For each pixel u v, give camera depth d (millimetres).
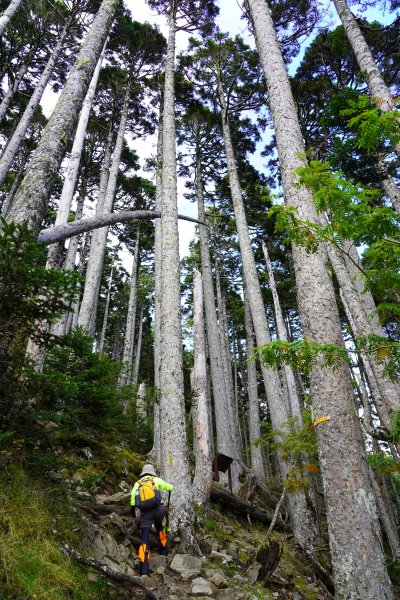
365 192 3057
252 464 14688
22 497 3051
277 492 13797
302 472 7809
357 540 3375
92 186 20844
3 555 2455
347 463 3666
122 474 6555
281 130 5785
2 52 16125
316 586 6109
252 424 17609
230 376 22406
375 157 7297
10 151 12977
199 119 20953
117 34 18031
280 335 15945
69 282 3285
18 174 17953
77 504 4336
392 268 3160
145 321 36156
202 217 19219
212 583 4215
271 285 17484
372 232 3076
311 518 8109
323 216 8586
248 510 8891
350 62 13281
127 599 3203
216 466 9758
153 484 4789
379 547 3371
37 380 3508
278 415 9836
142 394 11305
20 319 3416
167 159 9727
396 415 3467
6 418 3314
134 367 25969
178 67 19219
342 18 9867
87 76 6172
